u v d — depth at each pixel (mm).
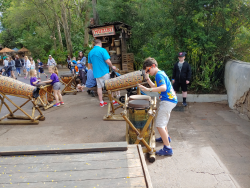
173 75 6027
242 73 5113
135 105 3375
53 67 6535
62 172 2000
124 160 2186
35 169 2061
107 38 9188
